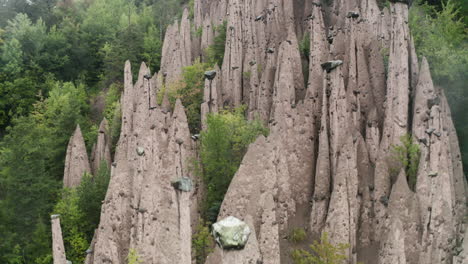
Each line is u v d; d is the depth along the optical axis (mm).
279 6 46969
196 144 36125
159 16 88812
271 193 26406
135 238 28453
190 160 33781
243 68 45250
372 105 34000
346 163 28031
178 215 16109
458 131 33656
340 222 27047
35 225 39094
